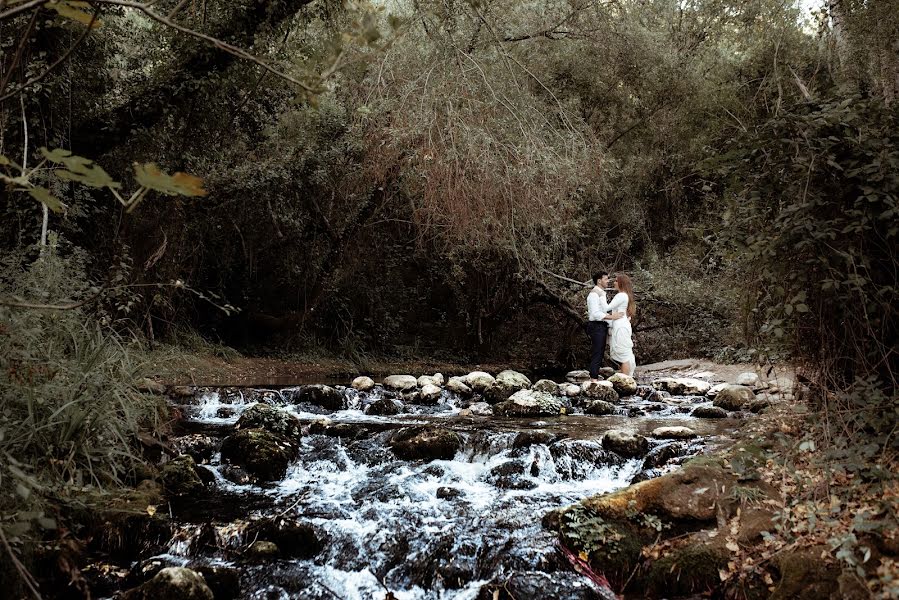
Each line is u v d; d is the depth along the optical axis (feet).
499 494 14.96
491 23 31.71
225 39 25.72
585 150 30.83
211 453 17.16
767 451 13.15
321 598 11.13
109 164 27.37
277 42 28.45
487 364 47.52
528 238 37.70
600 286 31.55
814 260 12.25
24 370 11.60
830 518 10.24
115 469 13.52
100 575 11.24
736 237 13.41
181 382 26.43
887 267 12.40
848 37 26.14
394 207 41.83
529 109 30.14
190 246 34.58
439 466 16.67
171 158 29.53
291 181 35.96
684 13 49.60
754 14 41.70
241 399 23.39
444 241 41.50
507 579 11.03
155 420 17.16
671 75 46.68
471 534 12.55
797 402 14.23
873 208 12.16
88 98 26.66
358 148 35.86
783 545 10.15
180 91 26.20
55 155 4.73
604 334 31.55
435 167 29.66
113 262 25.58
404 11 28.32
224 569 11.19
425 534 12.73
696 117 48.57
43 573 10.60
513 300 46.50
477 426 20.15
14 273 15.93
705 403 23.80
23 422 11.62
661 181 52.90
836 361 12.89
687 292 40.37
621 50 44.80
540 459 16.31
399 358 46.68
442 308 50.96
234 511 13.92
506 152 29.50
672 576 10.48
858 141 11.86
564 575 11.15
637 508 11.87
